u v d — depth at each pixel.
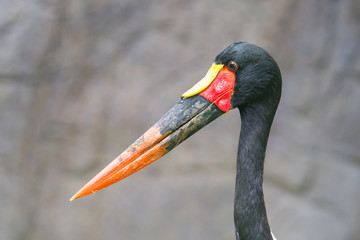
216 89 5.31
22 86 11.96
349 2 11.79
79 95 12.07
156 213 12.00
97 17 11.93
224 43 11.89
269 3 11.86
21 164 12.16
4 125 12.01
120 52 11.98
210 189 11.90
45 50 11.91
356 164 11.83
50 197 12.24
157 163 12.01
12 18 11.84
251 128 5.28
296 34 11.91
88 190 5.30
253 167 5.24
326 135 11.87
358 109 11.75
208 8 11.87
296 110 11.93
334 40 11.87
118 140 12.00
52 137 12.12
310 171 11.82
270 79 5.19
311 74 11.91
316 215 11.76
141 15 11.93
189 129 5.36
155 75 11.93
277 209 11.84
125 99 11.96
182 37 11.92
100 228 12.18
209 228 11.88
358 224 11.73
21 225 12.25
